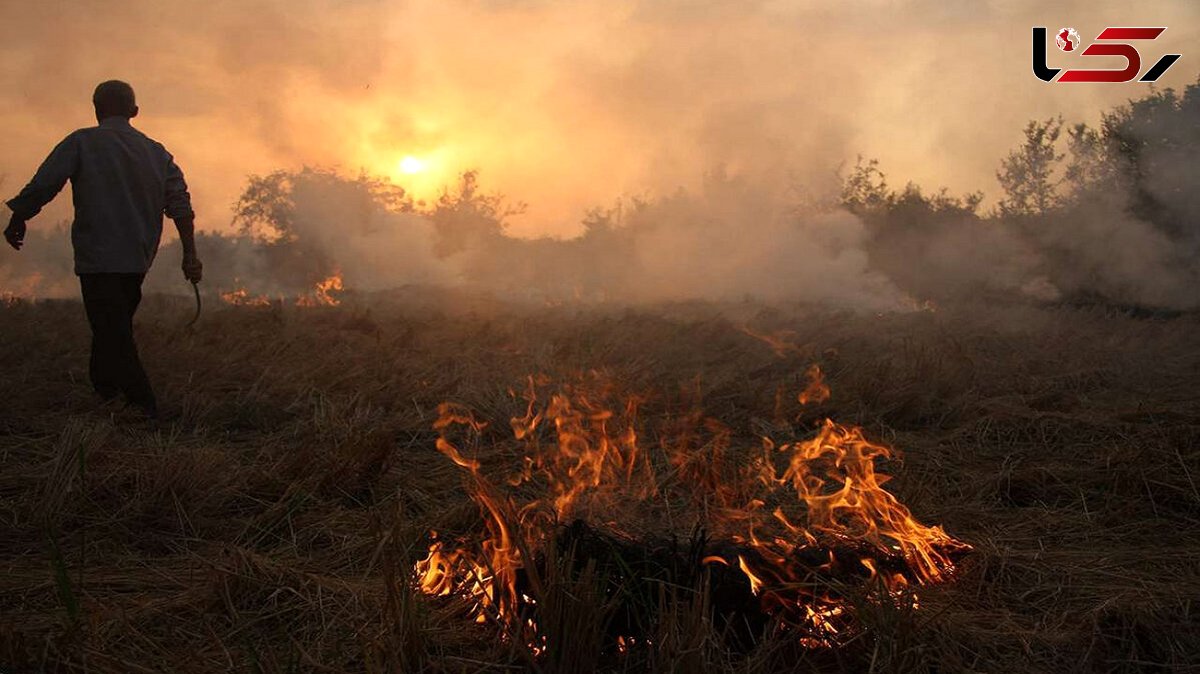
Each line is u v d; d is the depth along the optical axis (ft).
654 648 6.56
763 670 6.56
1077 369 23.48
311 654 6.78
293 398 16.93
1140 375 23.03
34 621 7.22
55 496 9.87
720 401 17.90
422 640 6.71
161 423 14.87
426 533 9.43
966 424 16.22
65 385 16.90
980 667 6.84
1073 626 7.61
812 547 8.02
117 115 15.93
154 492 10.14
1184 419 16.07
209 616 7.34
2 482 10.87
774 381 21.15
